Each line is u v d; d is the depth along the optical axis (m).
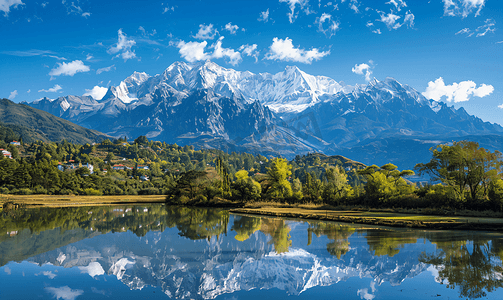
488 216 53.97
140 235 42.91
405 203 69.62
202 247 34.72
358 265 26.28
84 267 26.39
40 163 170.75
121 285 21.83
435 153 76.75
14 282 22.33
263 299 19.02
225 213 79.12
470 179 64.56
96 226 52.16
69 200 128.12
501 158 63.88
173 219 63.75
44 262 27.94
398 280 22.09
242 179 117.06
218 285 21.61
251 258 29.61
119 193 182.75
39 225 53.53
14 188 146.88
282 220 61.09
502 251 29.84
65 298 19.19
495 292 19.42
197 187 119.25
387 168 97.50
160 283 22.33
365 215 61.75
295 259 28.91
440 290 19.92
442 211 59.38
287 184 102.06
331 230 45.53
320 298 19.09
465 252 29.61
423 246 32.47
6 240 38.94
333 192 89.12
